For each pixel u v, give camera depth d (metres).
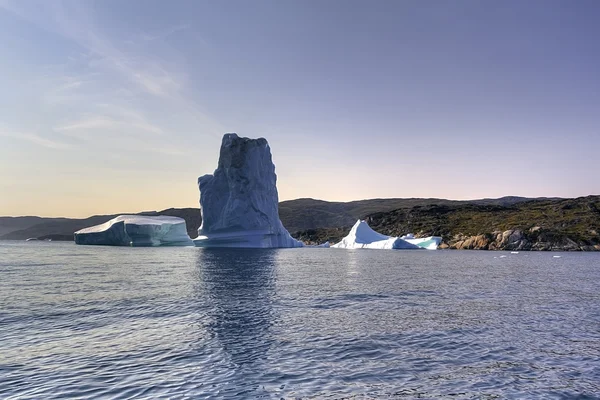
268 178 95.88
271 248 99.38
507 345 14.96
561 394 10.67
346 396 10.29
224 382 11.11
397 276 37.66
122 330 16.45
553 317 19.84
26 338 15.24
